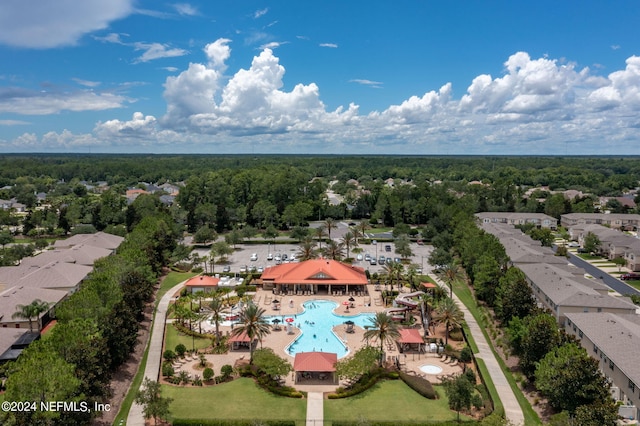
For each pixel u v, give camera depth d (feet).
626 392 215.72
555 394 204.54
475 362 272.72
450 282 393.50
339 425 205.46
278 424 208.44
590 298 303.07
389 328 271.49
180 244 563.07
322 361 254.88
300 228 638.53
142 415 216.13
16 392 170.19
